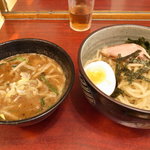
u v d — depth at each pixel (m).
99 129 0.24
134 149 0.22
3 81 0.27
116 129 0.24
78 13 0.37
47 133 0.24
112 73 0.28
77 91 0.28
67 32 0.39
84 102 0.27
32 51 0.30
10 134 0.23
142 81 0.28
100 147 0.22
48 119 0.25
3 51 0.28
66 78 0.26
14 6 0.45
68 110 0.26
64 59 0.26
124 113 0.20
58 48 0.27
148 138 0.23
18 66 0.29
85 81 0.21
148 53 0.31
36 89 0.26
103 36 0.30
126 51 0.30
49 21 0.42
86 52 0.28
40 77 0.27
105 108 0.21
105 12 0.43
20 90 0.26
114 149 0.22
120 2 0.46
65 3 0.46
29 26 0.41
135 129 0.24
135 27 0.29
